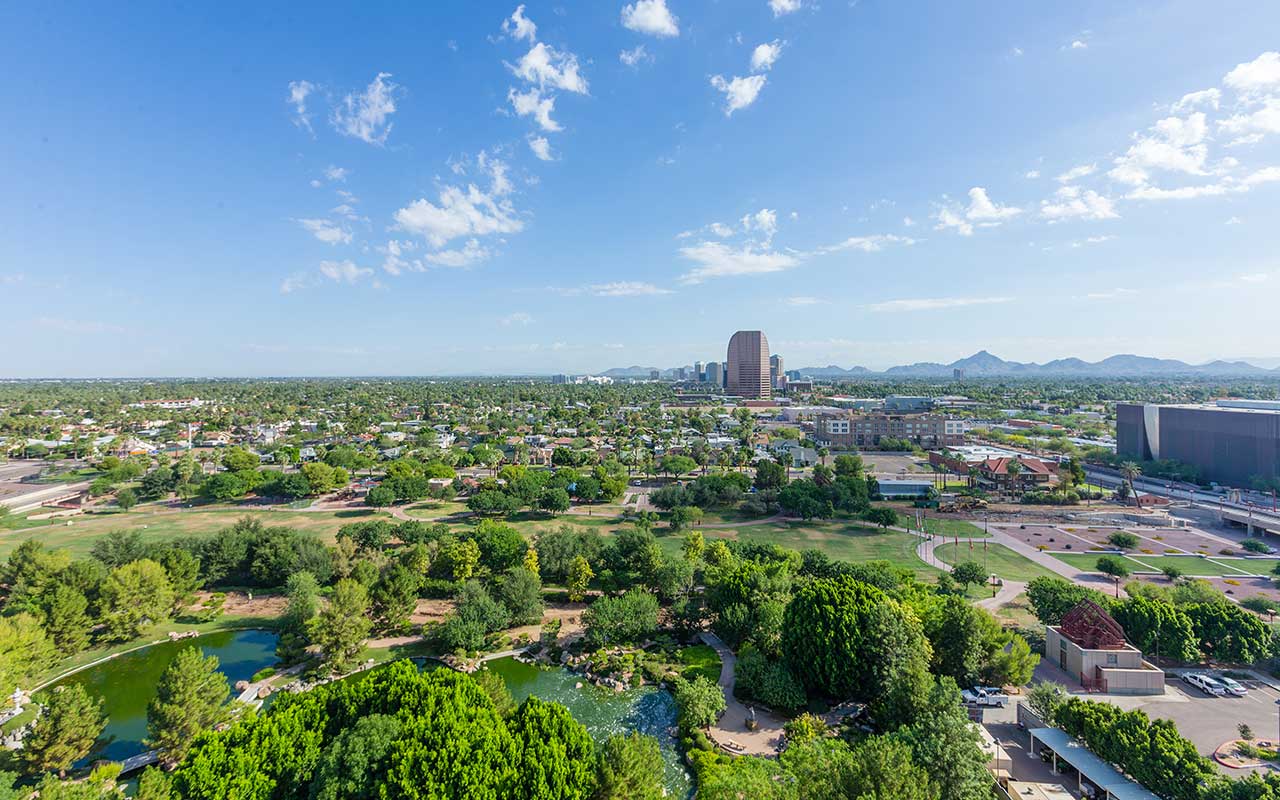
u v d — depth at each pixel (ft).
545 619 350.02
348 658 296.10
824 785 158.81
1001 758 211.82
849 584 273.54
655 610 323.16
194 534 518.37
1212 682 255.70
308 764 178.09
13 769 199.93
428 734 176.35
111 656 305.53
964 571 365.40
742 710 254.27
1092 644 265.95
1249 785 155.02
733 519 571.69
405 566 381.40
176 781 168.96
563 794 167.22
